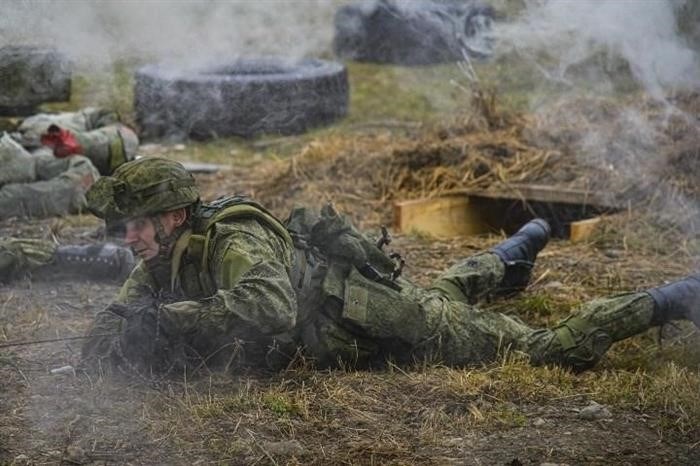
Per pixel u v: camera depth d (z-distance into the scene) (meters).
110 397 14.95
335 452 13.65
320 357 15.83
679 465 13.52
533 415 14.84
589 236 24.83
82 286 20.64
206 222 15.11
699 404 15.01
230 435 14.00
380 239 16.22
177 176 14.88
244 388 15.27
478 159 28.41
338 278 15.70
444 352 16.09
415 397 15.18
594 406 14.91
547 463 13.38
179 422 14.22
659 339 17.41
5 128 28.58
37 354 16.80
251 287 14.51
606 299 16.78
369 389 15.33
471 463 13.41
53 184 25.84
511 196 27.06
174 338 14.91
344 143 30.69
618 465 13.48
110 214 14.82
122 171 14.88
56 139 26.44
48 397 15.04
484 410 14.84
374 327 15.63
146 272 15.84
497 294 19.62
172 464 13.30
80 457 13.41
